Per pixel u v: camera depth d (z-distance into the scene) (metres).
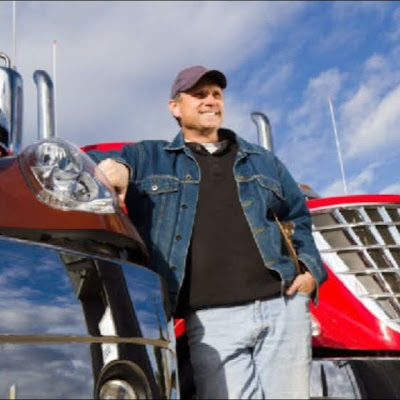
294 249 2.40
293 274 2.29
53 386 1.76
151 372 1.86
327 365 2.28
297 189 2.56
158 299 1.98
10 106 3.44
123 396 1.81
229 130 2.56
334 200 3.02
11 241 1.91
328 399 2.20
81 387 1.77
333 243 2.95
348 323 2.63
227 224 2.32
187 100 2.46
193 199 2.34
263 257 2.27
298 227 2.50
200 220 2.32
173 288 2.22
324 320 2.59
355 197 3.01
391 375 2.24
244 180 2.40
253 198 2.38
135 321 1.90
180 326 2.52
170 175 2.38
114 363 1.83
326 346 2.49
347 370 2.25
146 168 2.43
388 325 2.67
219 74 2.44
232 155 2.45
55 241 1.92
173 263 2.25
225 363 2.21
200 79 2.42
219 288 2.24
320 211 3.00
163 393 1.86
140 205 2.38
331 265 2.88
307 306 2.32
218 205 2.34
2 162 2.12
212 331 2.23
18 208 1.96
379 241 2.91
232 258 2.27
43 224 1.93
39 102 3.79
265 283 2.27
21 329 1.83
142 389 1.84
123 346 1.85
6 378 1.78
